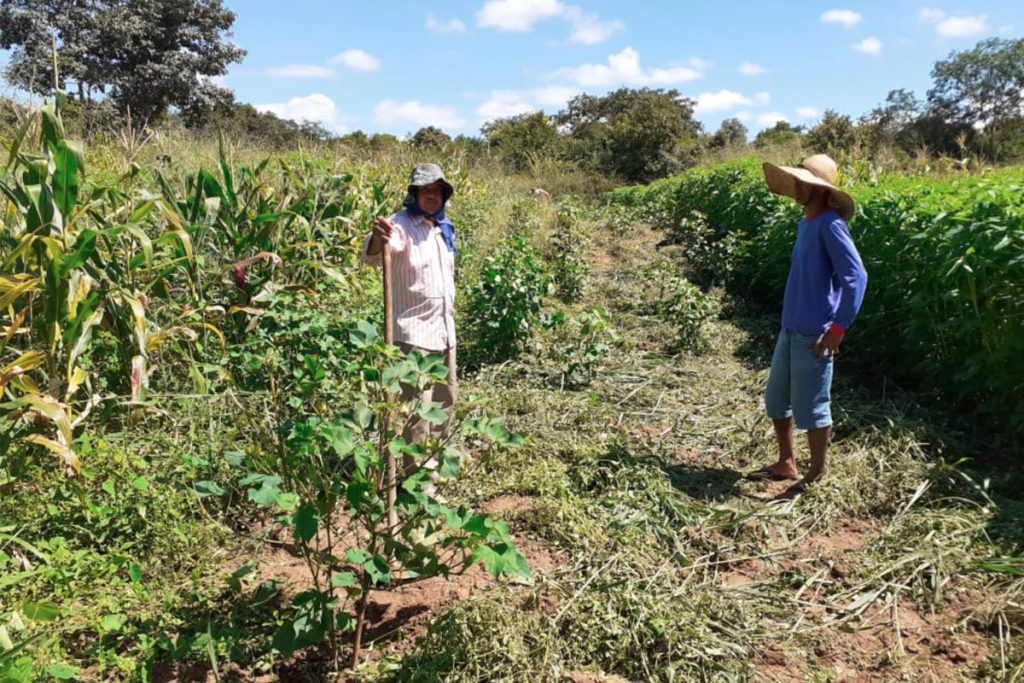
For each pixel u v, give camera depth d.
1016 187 5.64
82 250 4.13
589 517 4.15
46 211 4.27
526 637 3.07
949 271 5.20
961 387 5.50
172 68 33.91
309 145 12.22
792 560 3.87
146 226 6.52
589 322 6.48
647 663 3.01
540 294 7.09
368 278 7.45
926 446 5.05
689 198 15.89
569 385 6.44
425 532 3.25
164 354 5.30
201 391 4.68
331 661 2.99
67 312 4.22
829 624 3.37
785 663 3.11
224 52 37.44
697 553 3.92
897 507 4.34
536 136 31.59
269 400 4.55
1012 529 4.01
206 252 6.29
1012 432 5.04
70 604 3.08
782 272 8.85
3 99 5.52
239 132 13.39
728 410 5.96
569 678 2.92
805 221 4.45
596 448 4.95
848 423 5.39
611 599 3.33
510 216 14.15
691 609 3.36
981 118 44.94
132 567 3.14
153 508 3.74
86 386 4.56
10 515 3.60
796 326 4.40
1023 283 5.04
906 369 6.20
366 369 2.86
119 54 33.72
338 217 7.19
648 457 4.92
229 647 2.98
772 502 4.42
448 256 4.18
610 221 15.43
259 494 2.58
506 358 6.99
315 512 2.63
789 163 17.91
